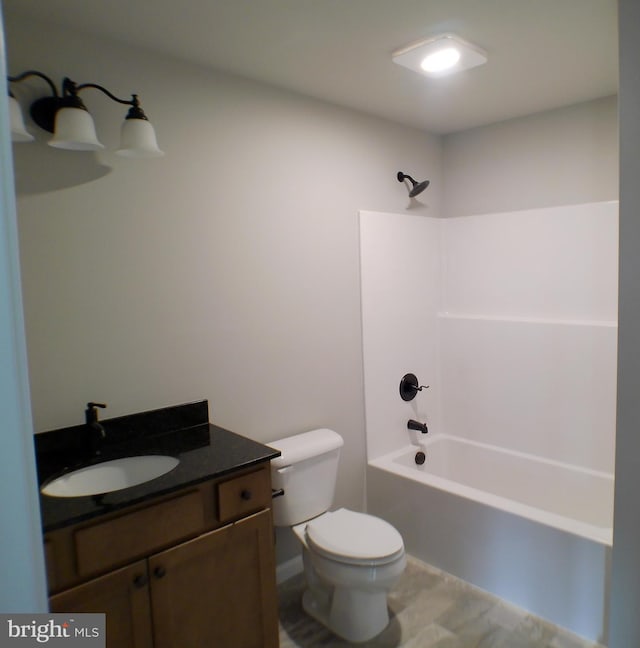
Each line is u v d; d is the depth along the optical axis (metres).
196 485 1.55
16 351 0.46
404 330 2.99
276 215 2.33
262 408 2.33
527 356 2.81
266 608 1.75
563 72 2.21
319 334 2.55
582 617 1.99
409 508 2.59
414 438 3.09
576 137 2.67
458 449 3.14
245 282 2.23
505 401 2.92
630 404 1.52
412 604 2.22
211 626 1.60
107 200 1.81
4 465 0.45
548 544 2.07
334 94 2.42
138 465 1.75
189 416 2.05
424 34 1.82
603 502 2.55
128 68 1.86
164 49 1.90
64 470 1.59
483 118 2.88
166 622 1.49
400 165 2.95
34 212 1.66
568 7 1.65
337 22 1.72
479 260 3.05
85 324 1.78
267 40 1.85
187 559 1.53
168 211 1.98
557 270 2.73
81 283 1.77
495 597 2.25
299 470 2.21
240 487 1.65
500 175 2.98
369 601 1.99
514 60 2.08
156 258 1.95
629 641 1.58
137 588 1.42
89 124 1.56
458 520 2.37
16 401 0.46
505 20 1.74
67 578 1.31
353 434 2.76
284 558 2.45
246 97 2.20
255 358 2.29
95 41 1.78
